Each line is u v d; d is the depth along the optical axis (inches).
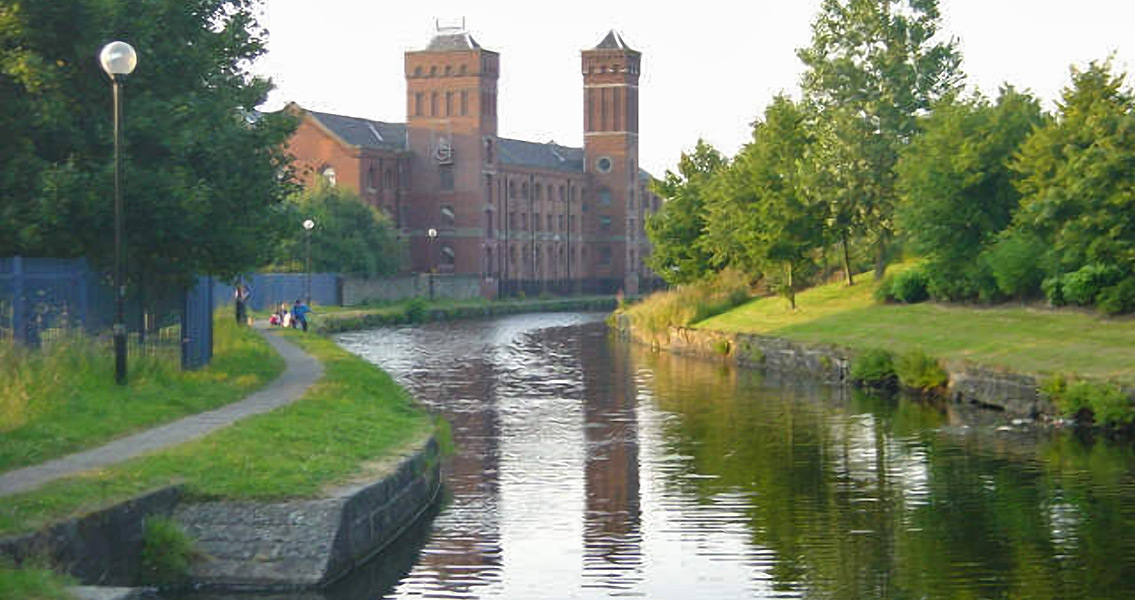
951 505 904.3
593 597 681.0
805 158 2501.2
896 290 2129.7
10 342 928.9
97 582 620.1
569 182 5738.2
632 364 2091.5
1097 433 1214.3
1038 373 1348.4
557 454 1128.8
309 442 845.8
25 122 1084.5
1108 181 1471.5
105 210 1077.1
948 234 1950.1
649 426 1309.1
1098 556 759.1
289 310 2470.5
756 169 2342.5
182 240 1159.6
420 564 741.3
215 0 1286.9
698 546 791.1
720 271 2812.5
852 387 1678.2
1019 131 1929.1
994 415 1364.4
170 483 690.2
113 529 634.2
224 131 1189.1
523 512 883.4
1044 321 1679.4
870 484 983.0
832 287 2556.6
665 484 987.3
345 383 1209.4
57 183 1047.0
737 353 2137.1
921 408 1437.0
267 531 678.5
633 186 5954.7
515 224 5265.8
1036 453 1109.7
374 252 4035.4
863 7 2564.0
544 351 2404.0
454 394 1621.6
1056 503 905.5
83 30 1104.2
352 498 707.4
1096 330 1549.0
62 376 924.0
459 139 4923.7
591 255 5949.8
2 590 509.0
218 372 1216.8
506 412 1430.9
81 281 1140.5
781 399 1547.7
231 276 1246.3
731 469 1051.9
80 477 687.7
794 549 781.3
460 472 1038.4
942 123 2021.4
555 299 5221.5
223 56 1294.3
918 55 2591.0
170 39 1202.0
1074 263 1720.0
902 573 726.5
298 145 4635.8
